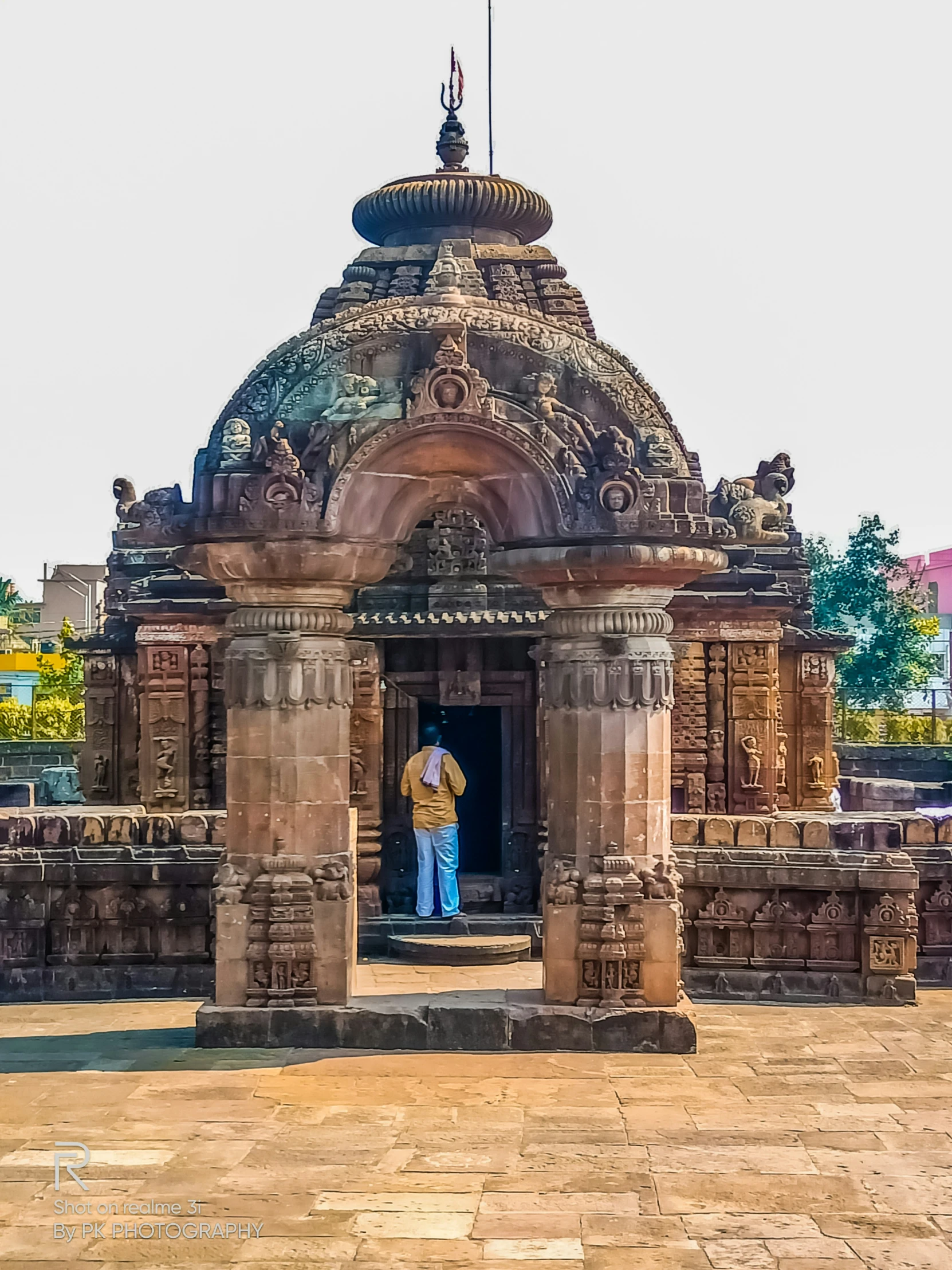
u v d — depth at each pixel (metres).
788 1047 10.70
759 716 16.84
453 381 10.43
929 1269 6.52
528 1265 6.56
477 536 15.58
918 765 28.17
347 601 11.00
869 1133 8.53
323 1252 6.72
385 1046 10.48
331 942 10.66
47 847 12.95
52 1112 8.93
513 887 15.27
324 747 10.77
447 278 11.08
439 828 14.70
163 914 12.96
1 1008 12.29
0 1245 6.82
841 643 18.06
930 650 51.75
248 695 10.70
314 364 10.81
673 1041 10.43
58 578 55.81
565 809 10.73
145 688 16.78
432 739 15.02
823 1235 6.93
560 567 10.47
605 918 10.52
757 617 16.86
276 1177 7.73
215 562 10.53
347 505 10.52
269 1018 10.52
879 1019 11.82
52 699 38.38
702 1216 7.17
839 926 12.79
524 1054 10.35
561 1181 7.67
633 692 10.59
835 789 18.98
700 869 12.95
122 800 18.20
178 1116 8.83
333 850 10.77
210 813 13.27
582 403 10.75
